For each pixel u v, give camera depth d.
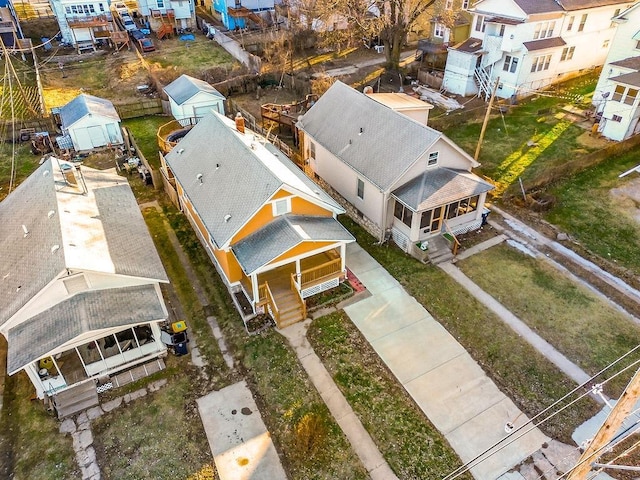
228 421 15.97
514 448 14.87
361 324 19.45
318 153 28.19
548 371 17.30
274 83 43.31
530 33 37.31
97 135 33.25
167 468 14.62
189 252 24.02
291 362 17.97
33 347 15.14
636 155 31.14
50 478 14.44
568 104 38.12
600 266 22.31
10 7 53.03
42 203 19.84
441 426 15.58
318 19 46.75
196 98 35.38
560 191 27.86
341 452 14.95
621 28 33.12
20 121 34.56
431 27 48.19
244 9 54.75
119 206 21.78
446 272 22.16
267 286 19.14
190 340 19.02
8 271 17.55
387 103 26.94
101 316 16.03
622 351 17.98
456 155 23.25
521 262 22.66
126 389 17.09
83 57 49.91
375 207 23.75
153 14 55.50
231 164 21.72
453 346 18.41
